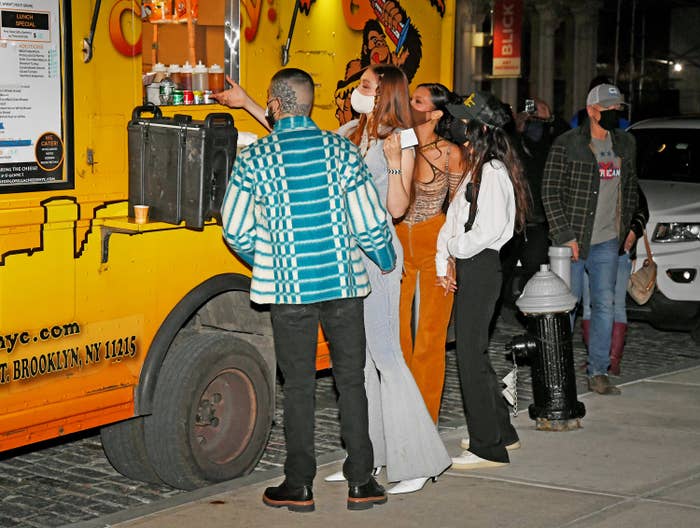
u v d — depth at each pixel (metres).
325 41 6.43
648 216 8.50
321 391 8.23
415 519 5.08
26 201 4.86
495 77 19.69
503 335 10.03
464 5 19.83
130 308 5.35
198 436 5.75
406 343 6.12
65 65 4.98
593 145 7.41
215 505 5.28
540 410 6.62
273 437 7.03
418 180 5.88
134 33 5.32
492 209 5.49
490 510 5.19
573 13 24.80
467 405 5.82
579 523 5.00
